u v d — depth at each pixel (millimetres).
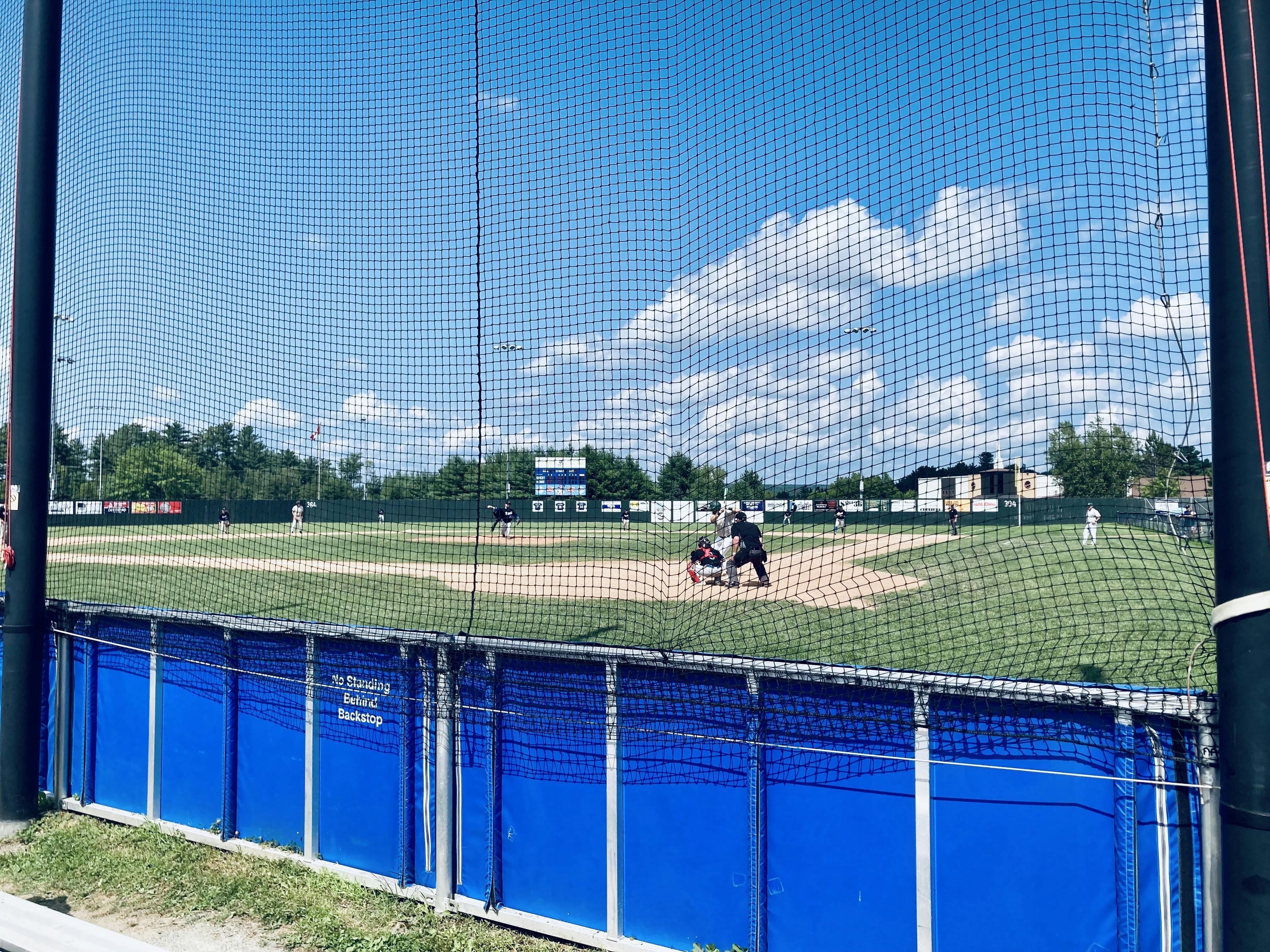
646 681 3365
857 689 2994
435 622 8625
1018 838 2775
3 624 4809
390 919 3633
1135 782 2590
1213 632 2801
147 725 4691
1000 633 7402
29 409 4719
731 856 3219
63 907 3754
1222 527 2066
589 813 3482
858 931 2990
